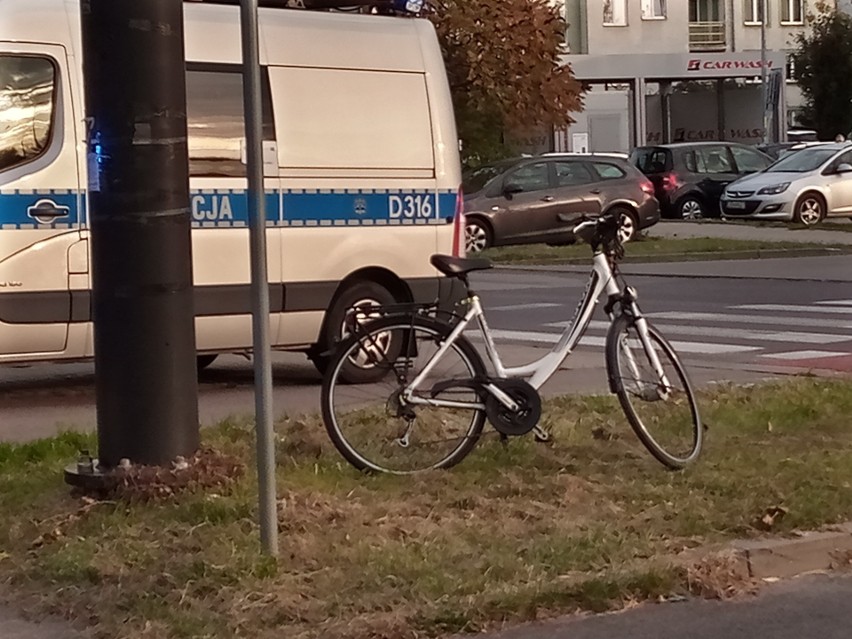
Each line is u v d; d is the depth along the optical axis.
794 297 17.92
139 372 6.61
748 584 5.93
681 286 19.72
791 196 30.19
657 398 7.56
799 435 8.29
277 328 10.67
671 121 56.97
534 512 6.61
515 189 25.36
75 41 10.02
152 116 6.51
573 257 23.73
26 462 7.68
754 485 7.03
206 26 10.45
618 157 26.64
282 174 10.62
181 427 6.73
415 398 7.25
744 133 57.38
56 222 9.86
